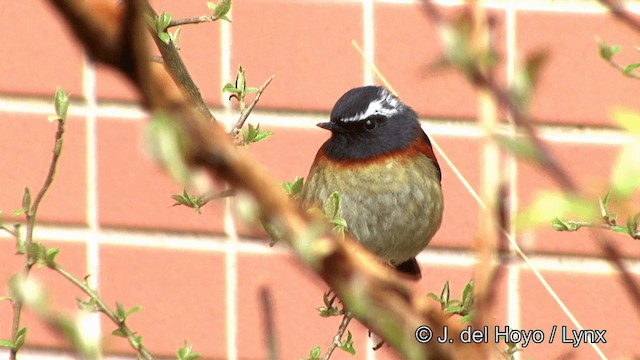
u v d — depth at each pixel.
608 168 8.91
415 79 9.01
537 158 1.88
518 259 9.00
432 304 1.80
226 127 9.21
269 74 9.19
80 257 9.66
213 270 9.56
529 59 1.92
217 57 9.21
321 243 1.69
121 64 1.35
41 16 9.42
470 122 9.02
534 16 8.85
